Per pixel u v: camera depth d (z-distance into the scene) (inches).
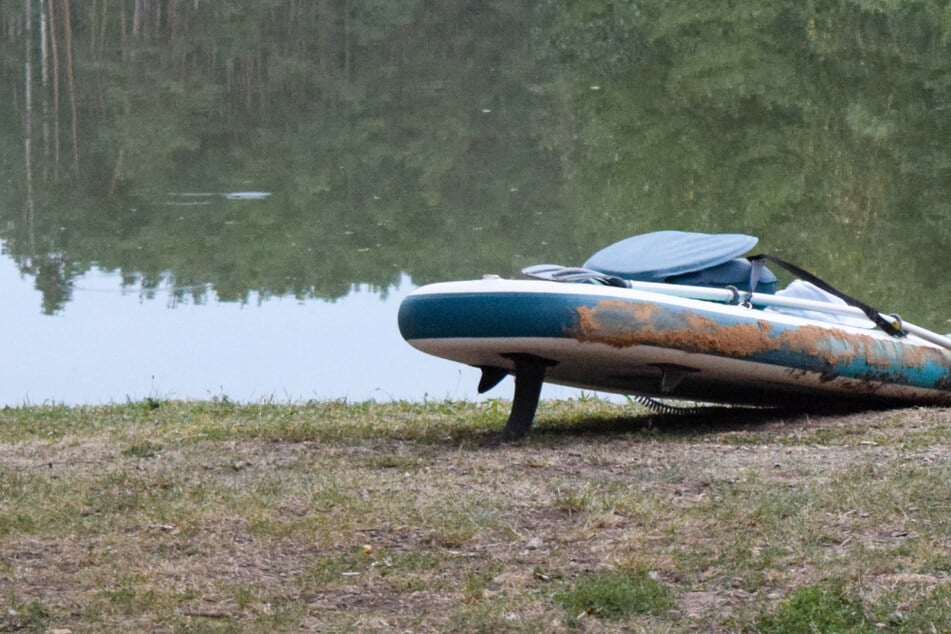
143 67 1914.4
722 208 1079.0
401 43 2016.5
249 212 1058.7
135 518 250.1
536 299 325.7
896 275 816.9
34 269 829.8
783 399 383.9
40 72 1882.4
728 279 366.6
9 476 291.6
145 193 1150.3
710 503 253.9
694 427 366.9
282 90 1747.0
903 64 1526.8
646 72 1669.5
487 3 2138.3
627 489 265.7
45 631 192.4
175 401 434.3
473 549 230.8
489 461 301.3
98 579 215.6
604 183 1187.9
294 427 363.3
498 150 1358.3
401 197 1139.9
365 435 346.9
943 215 1012.5
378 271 836.0
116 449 330.6
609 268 365.4
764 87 1487.5
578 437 342.0
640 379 362.3
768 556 218.1
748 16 1699.1
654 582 207.3
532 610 198.1
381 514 249.8
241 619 198.5
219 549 231.5
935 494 251.9
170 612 199.9
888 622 187.6
